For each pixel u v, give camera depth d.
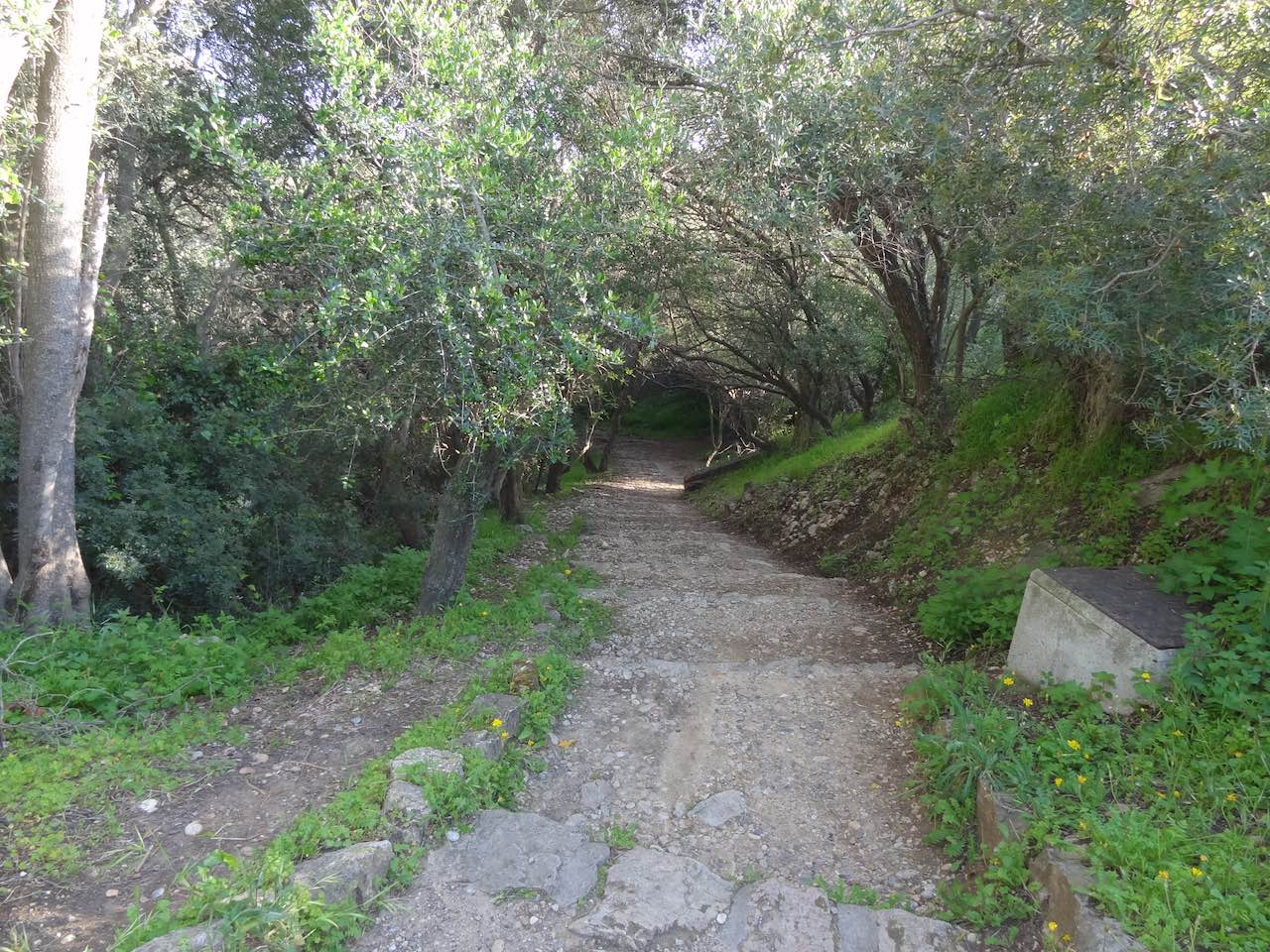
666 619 6.93
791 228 7.09
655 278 9.24
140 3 9.62
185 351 10.18
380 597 7.24
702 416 41.53
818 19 5.65
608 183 5.74
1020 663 4.75
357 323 5.01
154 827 3.46
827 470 13.78
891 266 9.59
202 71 9.17
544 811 3.84
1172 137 4.20
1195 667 3.77
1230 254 3.69
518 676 4.86
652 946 2.96
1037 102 4.74
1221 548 4.52
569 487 21.72
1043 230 4.92
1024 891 3.08
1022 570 6.03
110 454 8.45
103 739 4.14
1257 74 4.03
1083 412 7.79
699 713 4.89
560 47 7.63
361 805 3.39
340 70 5.04
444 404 5.46
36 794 3.54
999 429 9.33
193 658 5.22
